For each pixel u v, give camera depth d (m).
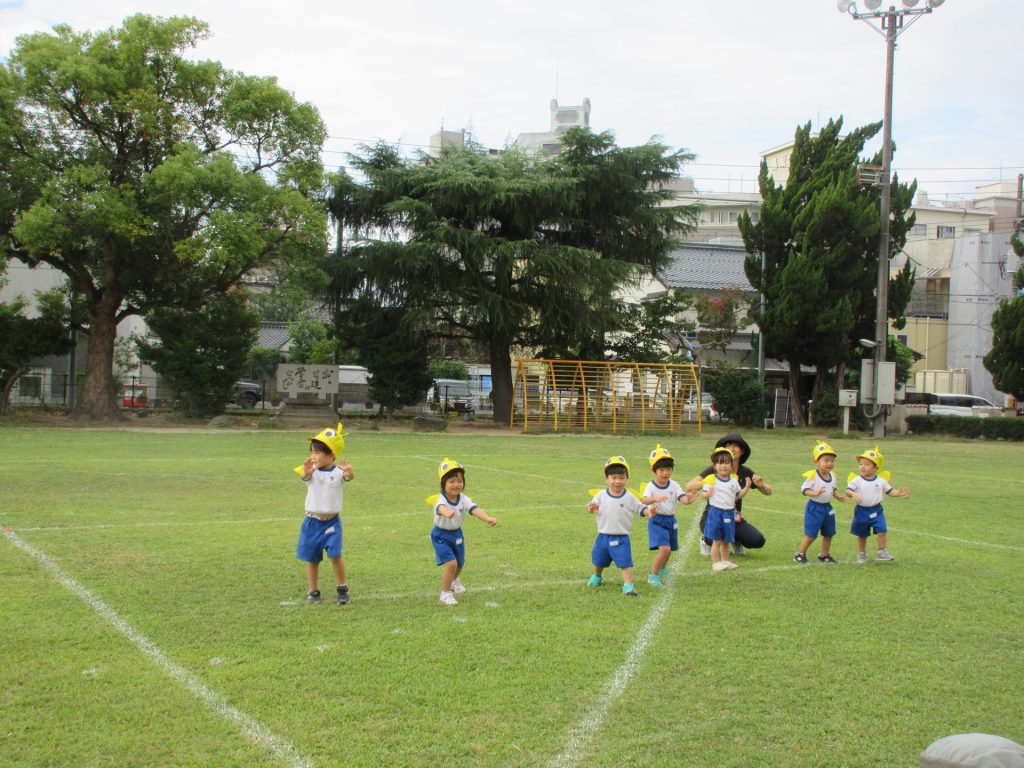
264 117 26.97
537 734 4.54
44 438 21.91
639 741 4.48
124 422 27.95
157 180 23.98
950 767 2.80
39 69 24.14
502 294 31.27
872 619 6.82
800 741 4.52
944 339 47.06
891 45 28.38
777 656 5.84
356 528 10.55
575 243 33.72
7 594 7.02
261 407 39.84
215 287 28.94
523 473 17.06
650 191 34.34
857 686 5.32
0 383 28.38
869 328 33.91
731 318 35.56
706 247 47.84
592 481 15.91
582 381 31.64
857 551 9.77
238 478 14.85
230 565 8.27
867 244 32.78
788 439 29.12
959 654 5.97
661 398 32.78
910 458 22.59
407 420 32.69
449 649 5.86
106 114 25.55
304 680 5.24
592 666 5.57
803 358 34.84
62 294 30.03
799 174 33.88
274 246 27.77
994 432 30.58
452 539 7.12
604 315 32.09
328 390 30.38
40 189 24.44
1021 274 34.12
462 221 31.69
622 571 7.78
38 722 4.59
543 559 8.91
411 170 31.50
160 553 8.73
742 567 8.80
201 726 4.57
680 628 6.47
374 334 32.69
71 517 10.70
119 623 6.31
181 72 26.09
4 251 24.86
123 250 26.89
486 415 39.09
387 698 4.99
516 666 5.55
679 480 16.86
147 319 30.44
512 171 30.95
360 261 30.61
